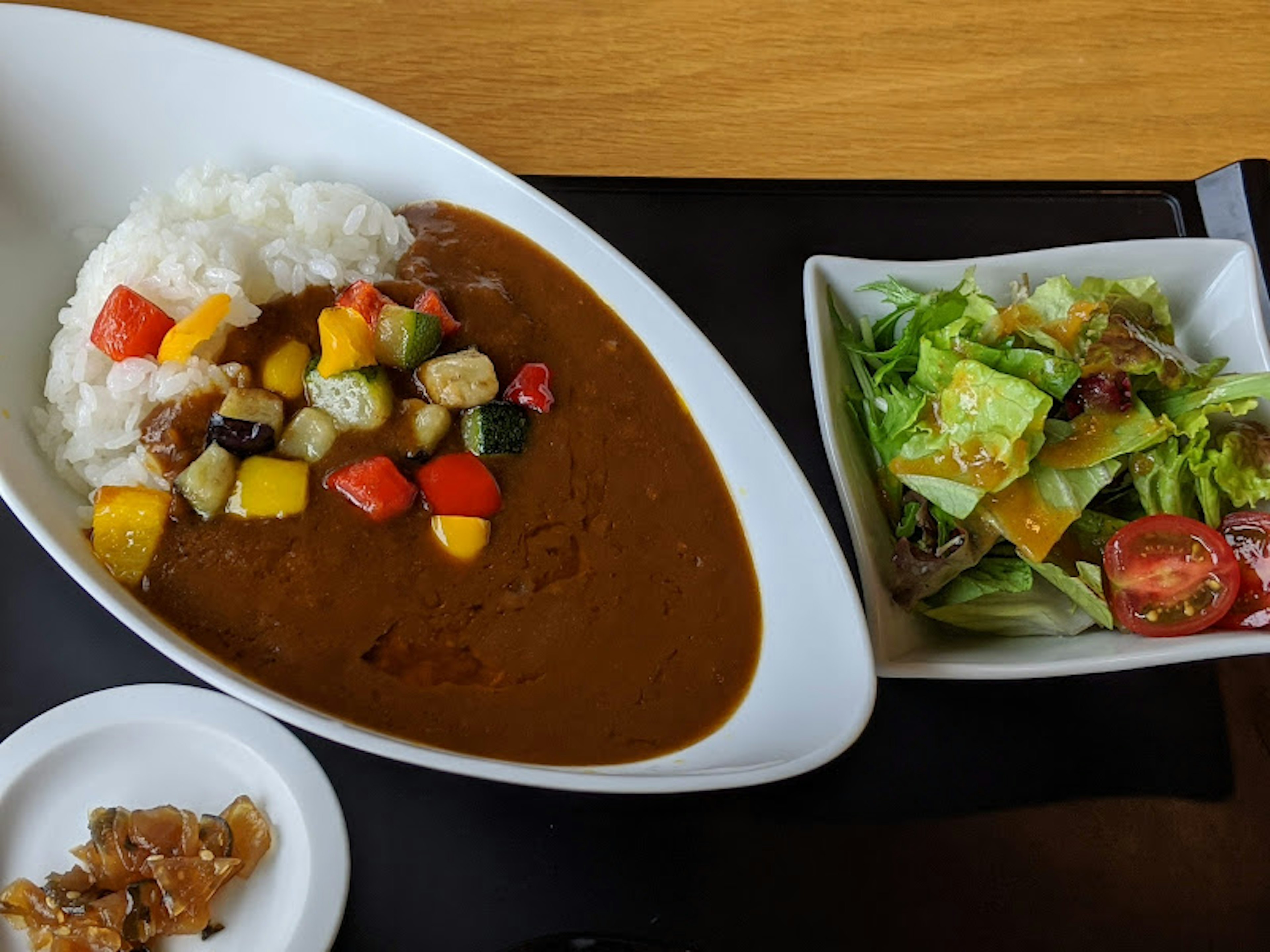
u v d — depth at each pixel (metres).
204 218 0.32
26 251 0.31
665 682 0.29
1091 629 0.32
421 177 0.33
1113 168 0.39
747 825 0.29
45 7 0.33
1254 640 0.29
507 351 0.32
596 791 0.25
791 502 0.29
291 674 0.27
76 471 0.29
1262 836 0.30
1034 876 0.29
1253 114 0.41
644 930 0.28
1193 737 0.31
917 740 0.31
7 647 0.29
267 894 0.27
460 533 0.29
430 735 0.27
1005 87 0.40
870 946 0.28
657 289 0.31
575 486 0.31
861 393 0.34
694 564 0.30
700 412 0.31
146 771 0.28
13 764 0.27
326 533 0.29
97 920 0.25
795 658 0.29
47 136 0.31
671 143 0.38
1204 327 0.35
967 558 0.30
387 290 0.32
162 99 0.31
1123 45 0.42
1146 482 0.33
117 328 0.29
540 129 0.38
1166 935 0.29
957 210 0.38
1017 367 0.32
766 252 0.36
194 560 0.28
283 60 0.38
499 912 0.27
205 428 0.29
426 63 0.38
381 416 0.30
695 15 0.40
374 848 0.28
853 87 0.40
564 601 0.29
